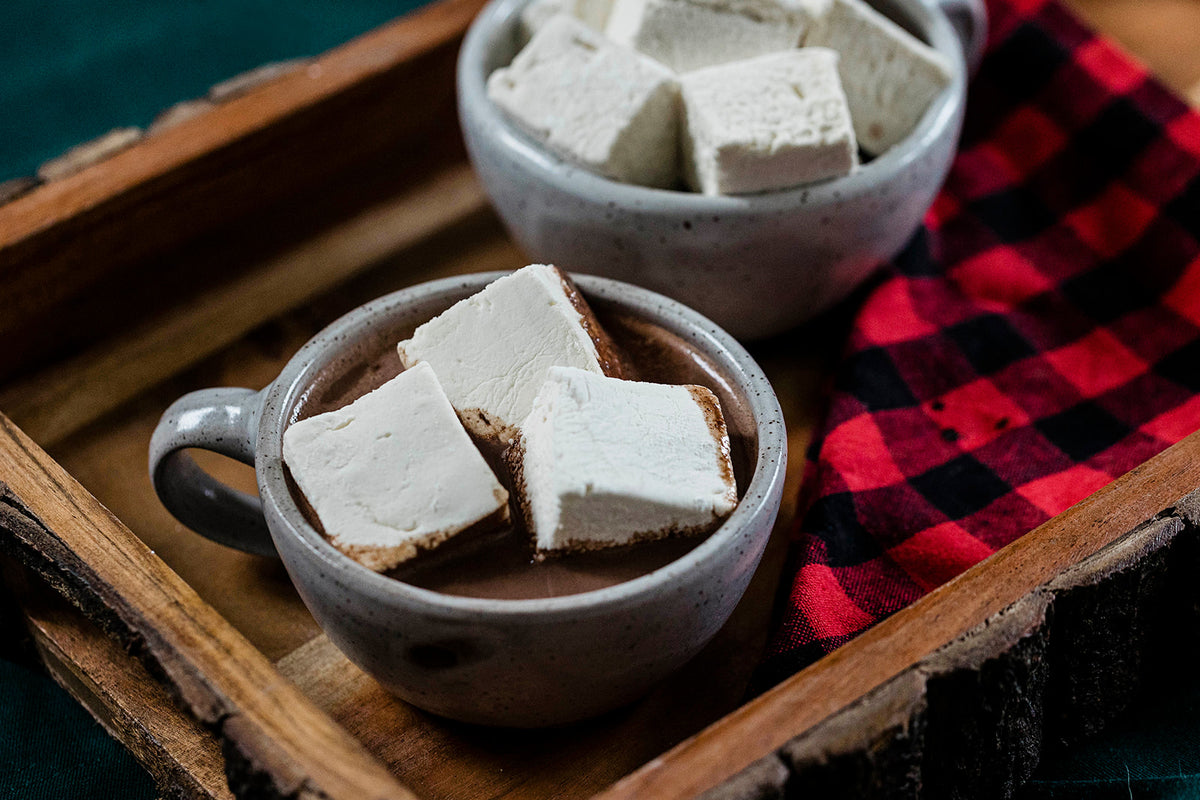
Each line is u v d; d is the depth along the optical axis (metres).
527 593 0.42
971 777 0.42
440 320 0.45
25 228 0.51
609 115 0.51
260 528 0.47
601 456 0.42
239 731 0.40
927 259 0.57
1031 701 0.42
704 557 0.41
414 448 0.43
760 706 0.40
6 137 0.69
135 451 0.51
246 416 0.44
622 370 0.46
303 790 0.39
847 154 0.50
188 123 0.55
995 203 0.60
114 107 0.72
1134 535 0.42
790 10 0.52
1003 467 0.51
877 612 0.47
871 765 0.39
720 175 0.49
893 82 0.53
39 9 0.81
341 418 0.43
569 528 0.42
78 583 0.42
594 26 0.56
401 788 0.39
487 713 0.43
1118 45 0.61
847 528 0.48
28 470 0.45
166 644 0.41
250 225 0.57
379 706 0.45
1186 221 0.56
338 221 0.59
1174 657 0.46
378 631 0.41
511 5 0.56
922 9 0.56
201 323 0.55
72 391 0.53
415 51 0.58
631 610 0.40
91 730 0.48
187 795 0.44
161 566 0.43
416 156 0.60
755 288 0.52
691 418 0.44
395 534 0.42
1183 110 0.59
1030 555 0.42
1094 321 0.56
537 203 0.51
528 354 0.45
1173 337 0.55
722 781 0.39
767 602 0.48
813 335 0.56
